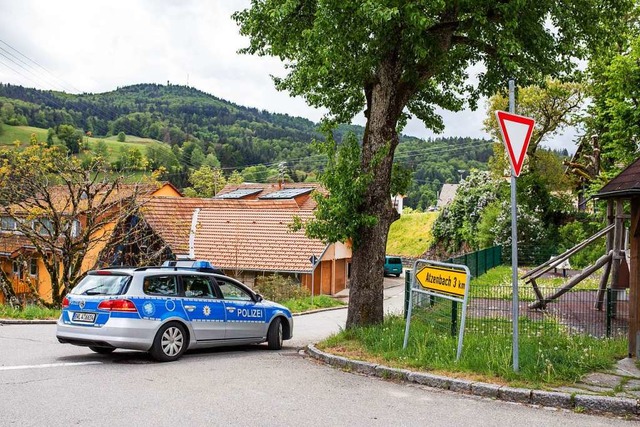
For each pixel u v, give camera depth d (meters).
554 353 8.91
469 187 52.38
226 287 12.36
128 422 6.29
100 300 10.36
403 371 8.79
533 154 45.72
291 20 12.59
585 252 37.59
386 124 12.43
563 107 44.22
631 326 9.59
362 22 11.12
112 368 9.62
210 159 119.88
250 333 12.46
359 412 6.94
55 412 6.62
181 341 10.93
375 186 12.33
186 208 38.66
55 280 22.98
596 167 37.53
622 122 27.27
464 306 9.27
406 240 73.12
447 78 15.09
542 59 13.29
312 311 28.17
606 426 6.54
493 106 46.50
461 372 8.59
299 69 13.50
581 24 13.27
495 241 41.78
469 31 12.26
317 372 9.45
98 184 24.61
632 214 9.66
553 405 7.37
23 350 11.34
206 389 8.02
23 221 24.73
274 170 123.19
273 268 34.00
